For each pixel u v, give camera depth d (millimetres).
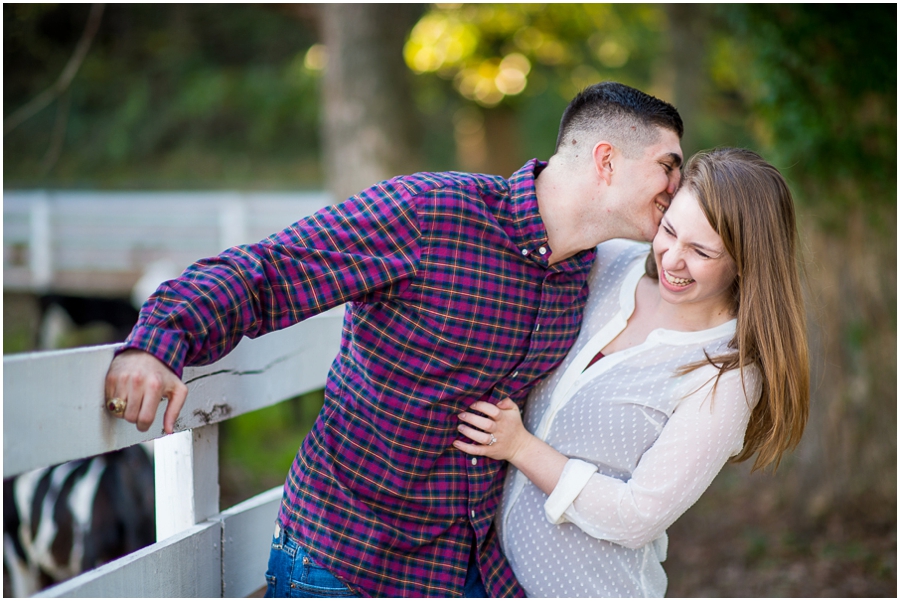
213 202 8625
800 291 1473
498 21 9391
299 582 1473
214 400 1485
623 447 1510
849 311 4109
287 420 6953
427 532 1504
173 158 16812
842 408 4148
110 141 16188
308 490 1502
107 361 1197
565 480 1473
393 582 1491
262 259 1334
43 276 8820
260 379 1633
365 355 1482
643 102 1514
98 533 2902
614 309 1590
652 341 1538
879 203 4008
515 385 1540
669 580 3848
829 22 3777
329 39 5738
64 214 8867
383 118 5656
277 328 1349
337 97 5715
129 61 16109
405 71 5852
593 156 1518
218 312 1251
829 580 3607
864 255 4066
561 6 9586
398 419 1464
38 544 2932
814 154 3979
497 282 1486
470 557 1580
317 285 1365
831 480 4184
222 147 17000
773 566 3811
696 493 1459
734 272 1488
